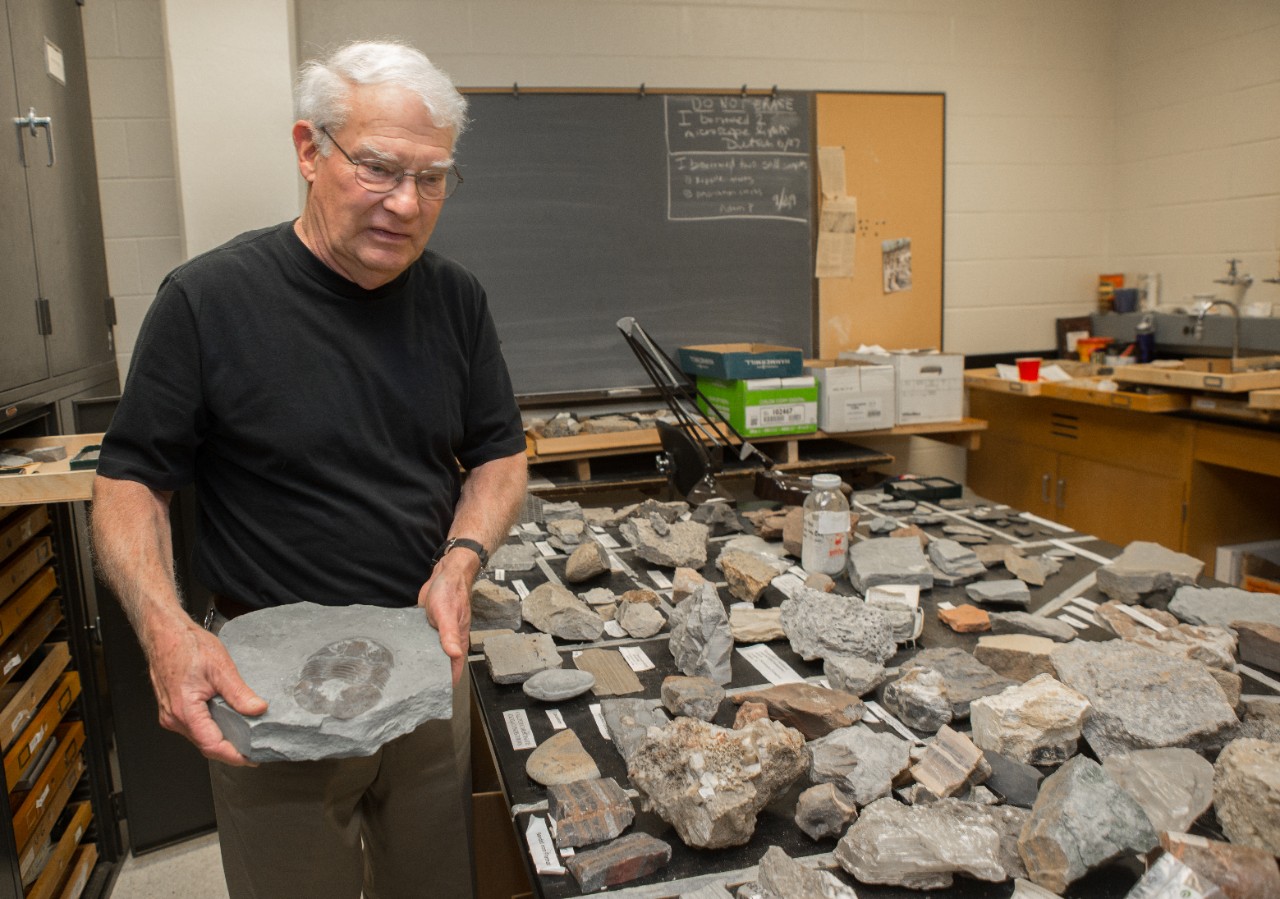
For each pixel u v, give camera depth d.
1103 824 0.90
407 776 1.22
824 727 1.18
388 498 1.18
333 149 1.04
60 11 2.28
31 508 1.86
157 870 2.13
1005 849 0.94
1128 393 3.03
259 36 2.72
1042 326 4.11
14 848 1.55
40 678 1.83
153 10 2.93
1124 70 3.96
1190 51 3.63
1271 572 2.98
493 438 1.37
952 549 1.79
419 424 1.21
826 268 3.71
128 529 1.05
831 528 1.74
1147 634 1.43
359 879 1.22
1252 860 0.86
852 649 1.38
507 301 3.40
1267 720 1.17
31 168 1.94
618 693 1.33
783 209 3.63
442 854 1.27
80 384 2.22
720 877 0.93
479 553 1.20
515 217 3.37
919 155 3.77
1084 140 4.03
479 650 1.51
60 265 2.12
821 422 3.32
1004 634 1.48
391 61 1.04
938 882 0.91
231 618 1.19
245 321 1.09
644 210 3.48
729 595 1.69
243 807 1.11
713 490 2.29
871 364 3.40
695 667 1.35
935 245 3.86
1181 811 0.98
